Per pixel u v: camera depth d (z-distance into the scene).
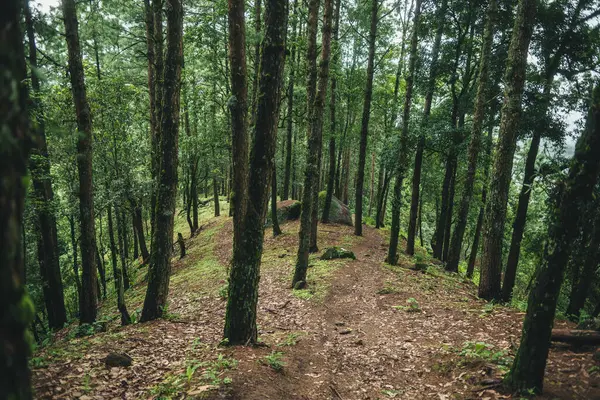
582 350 5.00
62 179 13.44
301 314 9.32
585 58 11.93
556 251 3.86
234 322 6.11
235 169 6.20
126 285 18.12
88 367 5.16
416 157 18.36
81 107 8.70
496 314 7.74
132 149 16.55
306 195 11.84
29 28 8.55
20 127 1.45
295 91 19.56
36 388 4.38
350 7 20.91
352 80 23.98
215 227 27.64
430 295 10.75
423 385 5.30
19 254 1.44
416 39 15.16
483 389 4.55
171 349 6.26
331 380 5.59
